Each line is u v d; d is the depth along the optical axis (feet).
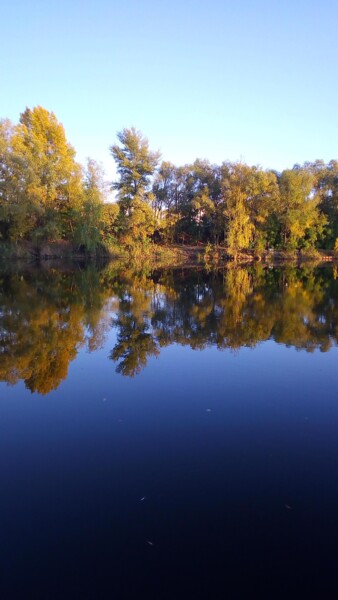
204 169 185.26
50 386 26.63
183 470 17.28
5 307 53.67
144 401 24.44
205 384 27.22
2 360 31.68
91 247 142.72
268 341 38.01
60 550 12.81
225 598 11.13
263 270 126.62
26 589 11.43
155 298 64.59
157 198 189.78
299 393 25.79
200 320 47.24
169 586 11.51
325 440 19.95
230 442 19.69
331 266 147.02
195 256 169.58
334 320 47.37
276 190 160.04
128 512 14.55
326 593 11.30
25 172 119.55
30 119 136.56
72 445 19.33
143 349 35.12
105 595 11.26
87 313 50.67
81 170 140.05
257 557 12.54
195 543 13.10
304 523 14.02
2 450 18.86
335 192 185.57
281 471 17.21
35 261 133.69
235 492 15.72
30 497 15.39
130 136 151.33
